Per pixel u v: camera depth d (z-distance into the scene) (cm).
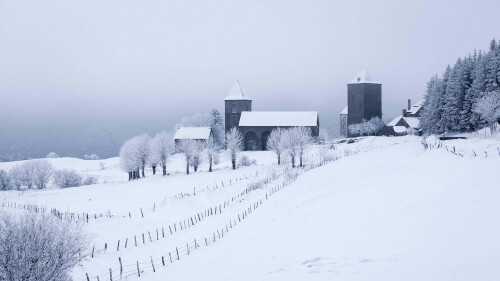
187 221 4619
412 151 5319
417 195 3256
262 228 3647
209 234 3897
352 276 1964
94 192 7288
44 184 9912
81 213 5119
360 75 13025
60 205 5881
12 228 2050
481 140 6047
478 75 8069
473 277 1623
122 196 6612
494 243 2161
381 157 5312
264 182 6000
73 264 2259
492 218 2534
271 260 2614
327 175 4844
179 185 7200
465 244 2223
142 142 9262
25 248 2014
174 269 2677
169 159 9369
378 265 2109
